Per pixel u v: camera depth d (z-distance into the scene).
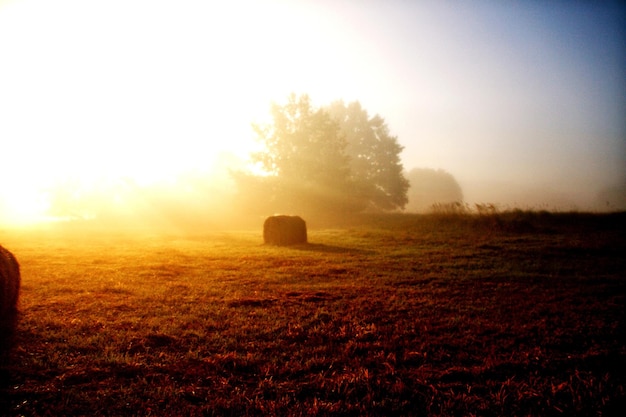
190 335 5.30
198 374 4.10
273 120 36.06
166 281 8.78
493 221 20.03
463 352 4.83
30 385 3.73
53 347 4.66
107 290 7.78
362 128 48.75
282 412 3.41
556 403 3.63
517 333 5.55
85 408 3.37
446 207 23.89
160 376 4.01
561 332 5.58
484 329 5.70
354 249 14.52
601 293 8.00
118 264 11.02
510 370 4.34
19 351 4.52
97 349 4.69
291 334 5.38
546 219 21.02
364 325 5.84
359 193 35.75
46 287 7.91
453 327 5.80
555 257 12.38
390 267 10.79
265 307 6.79
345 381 3.95
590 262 11.50
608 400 3.64
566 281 9.16
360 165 47.56
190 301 7.10
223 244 16.33
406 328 5.73
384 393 3.78
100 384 3.80
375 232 20.00
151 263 11.17
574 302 7.34
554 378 4.14
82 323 5.59
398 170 48.22
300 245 15.78
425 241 16.38
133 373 4.09
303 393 3.78
